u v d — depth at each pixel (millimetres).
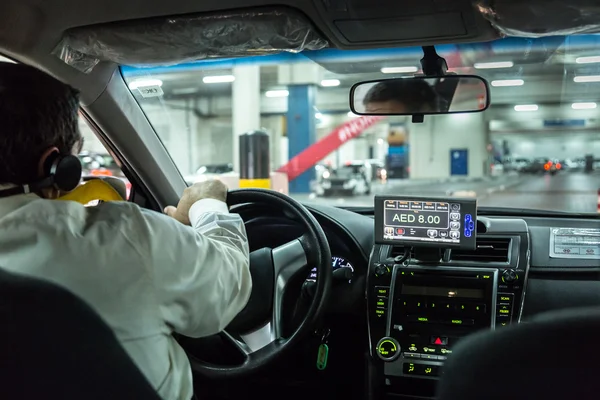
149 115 2787
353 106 2482
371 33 2080
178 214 1683
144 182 2828
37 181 1161
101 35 2070
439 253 2414
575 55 3904
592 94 8242
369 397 2570
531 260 2451
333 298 2559
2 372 1023
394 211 2352
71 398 1048
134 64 2334
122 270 1140
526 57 3451
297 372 2635
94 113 2506
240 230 1469
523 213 2738
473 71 3166
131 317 1140
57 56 2160
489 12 1794
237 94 12398
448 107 2445
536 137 19031
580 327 923
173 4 1875
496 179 18188
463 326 2355
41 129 1147
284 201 2109
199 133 14062
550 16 1769
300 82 11414
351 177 15133
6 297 1012
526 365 935
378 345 2418
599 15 1742
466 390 969
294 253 2107
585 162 18797
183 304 1215
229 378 1983
